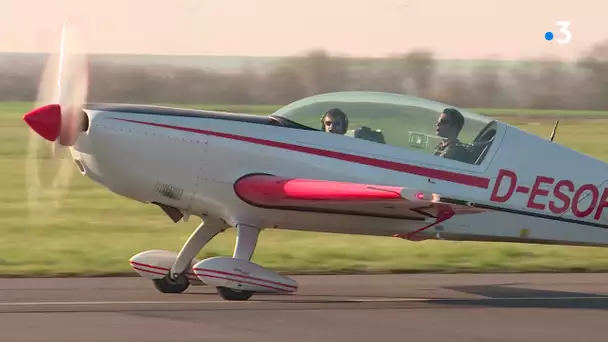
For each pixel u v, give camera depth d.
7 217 56.34
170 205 32.03
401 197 28.11
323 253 42.47
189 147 31.09
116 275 35.31
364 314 27.98
